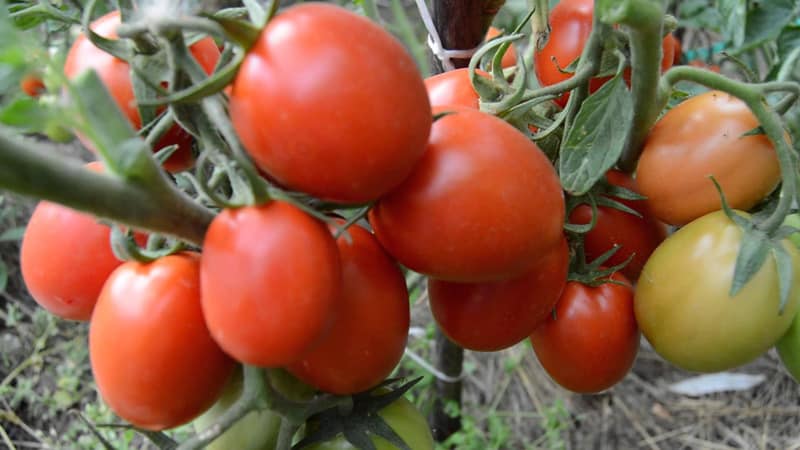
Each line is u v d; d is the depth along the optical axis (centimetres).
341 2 64
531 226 21
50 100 17
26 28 28
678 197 27
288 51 18
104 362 21
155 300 21
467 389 69
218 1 30
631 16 22
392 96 18
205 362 22
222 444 28
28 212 76
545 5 32
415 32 85
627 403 67
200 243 20
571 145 25
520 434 66
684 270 26
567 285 29
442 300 27
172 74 20
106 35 25
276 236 18
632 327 30
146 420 22
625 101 25
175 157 26
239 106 18
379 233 22
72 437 62
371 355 23
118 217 18
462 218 21
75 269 24
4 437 62
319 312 19
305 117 18
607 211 30
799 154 28
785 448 63
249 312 18
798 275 26
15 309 71
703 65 53
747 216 26
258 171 22
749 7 46
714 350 26
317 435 28
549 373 31
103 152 18
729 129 26
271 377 25
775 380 67
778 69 39
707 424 66
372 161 18
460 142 21
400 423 30
